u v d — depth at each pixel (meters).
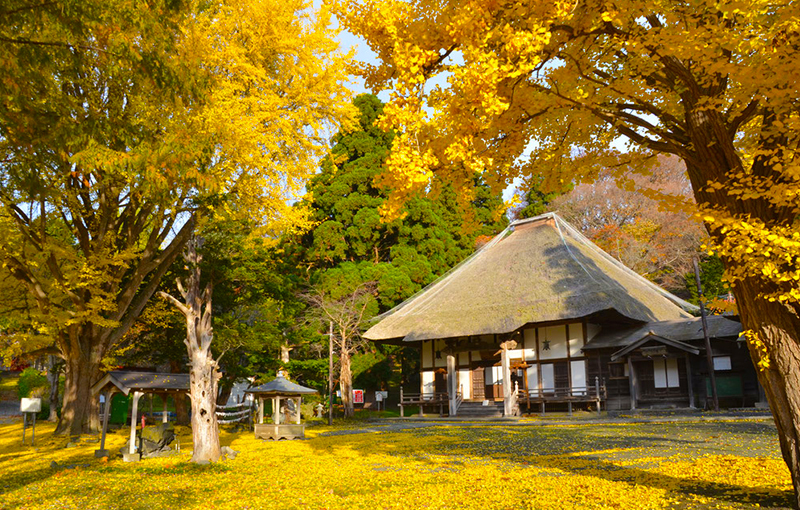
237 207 14.99
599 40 7.27
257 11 15.00
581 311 27.64
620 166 8.16
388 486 9.54
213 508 8.37
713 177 6.67
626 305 28.97
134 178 12.46
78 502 9.23
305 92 16.12
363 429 24.28
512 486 8.85
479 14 6.09
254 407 27.92
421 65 6.68
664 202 6.80
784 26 5.43
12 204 14.14
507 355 29.66
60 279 17.94
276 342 30.45
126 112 11.60
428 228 40.97
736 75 5.66
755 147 6.96
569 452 13.06
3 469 13.91
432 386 35.00
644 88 7.47
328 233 38.88
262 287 27.45
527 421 25.98
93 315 17.48
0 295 19.42
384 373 40.31
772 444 12.48
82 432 19.33
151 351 25.78
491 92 6.09
